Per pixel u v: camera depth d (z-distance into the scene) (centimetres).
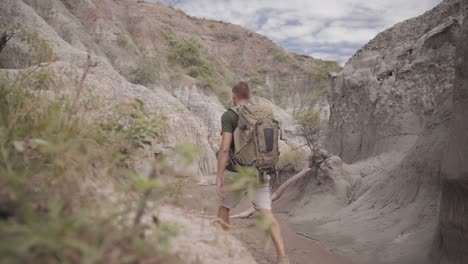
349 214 840
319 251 606
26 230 108
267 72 7406
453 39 1073
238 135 345
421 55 1156
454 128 438
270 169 344
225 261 229
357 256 614
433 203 664
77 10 4506
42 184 159
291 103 6769
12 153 174
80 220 124
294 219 922
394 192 789
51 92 287
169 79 4609
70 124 209
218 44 8031
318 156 1088
